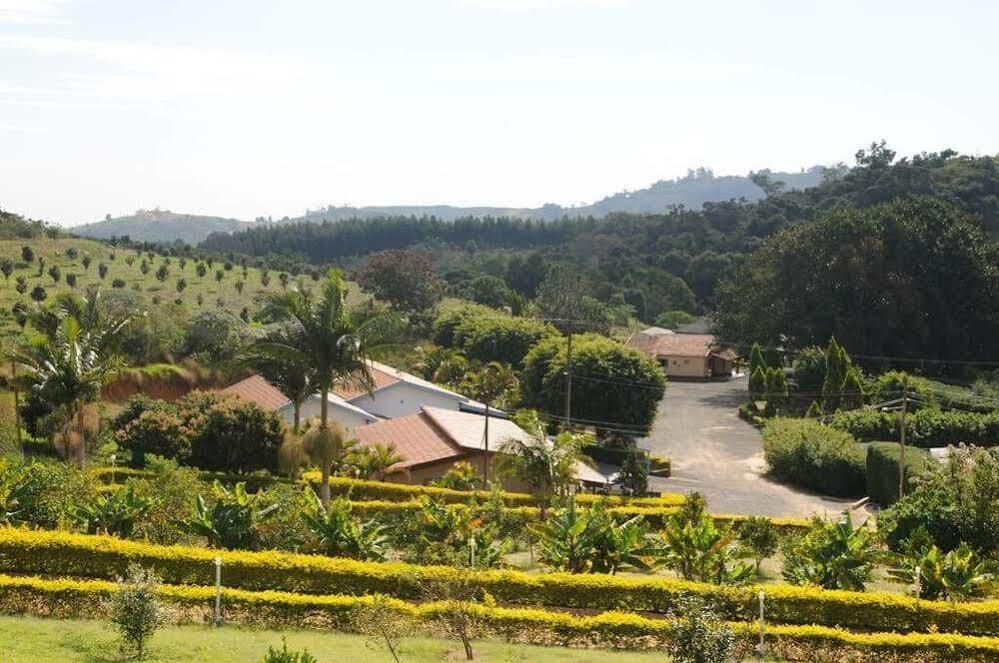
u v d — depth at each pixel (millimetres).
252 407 40188
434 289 107250
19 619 18375
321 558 22062
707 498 50281
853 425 58031
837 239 86688
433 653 18203
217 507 24438
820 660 20312
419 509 34125
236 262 119812
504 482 43250
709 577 23891
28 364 36625
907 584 27000
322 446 32281
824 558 24859
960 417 55781
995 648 20375
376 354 33438
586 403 63469
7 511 24484
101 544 21484
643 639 20062
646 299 136500
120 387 53500
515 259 150750
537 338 82312
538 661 18016
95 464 36688
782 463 55844
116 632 17031
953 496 29547
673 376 103625
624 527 24578
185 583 21359
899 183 143875
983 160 150500
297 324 32562
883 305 83812
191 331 61188
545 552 25562
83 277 82000
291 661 14008
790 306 87000
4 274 73812
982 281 87062
